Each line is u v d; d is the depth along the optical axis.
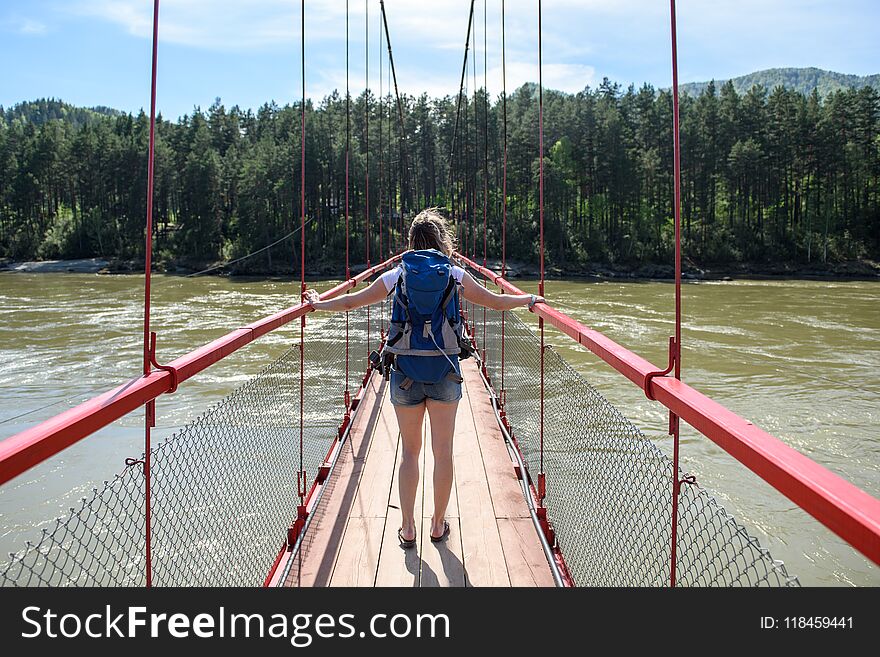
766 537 7.33
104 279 49.72
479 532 2.98
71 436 1.28
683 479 1.68
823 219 61.97
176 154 70.19
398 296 2.66
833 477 0.92
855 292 39.56
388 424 4.71
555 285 45.28
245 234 61.62
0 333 22.00
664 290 40.84
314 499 3.38
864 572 6.59
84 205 74.31
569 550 2.71
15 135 86.62
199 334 21.81
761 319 26.44
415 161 69.00
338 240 59.81
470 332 8.79
